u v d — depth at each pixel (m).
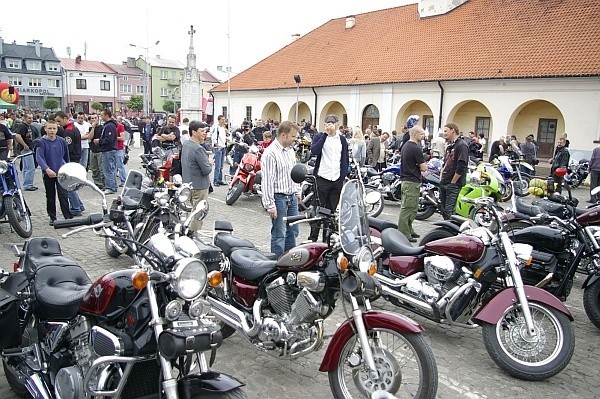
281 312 4.00
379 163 18.77
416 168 8.33
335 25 39.00
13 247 3.91
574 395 4.18
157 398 3.05
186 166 7.74
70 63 79.62
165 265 2.79
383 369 3.58
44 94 76.06
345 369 3.99
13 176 8.04
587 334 5.46
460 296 4.67
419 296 4.86
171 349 2.67
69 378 3.01
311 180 4.43
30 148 13.52
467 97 25.23
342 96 31.83
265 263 4.20
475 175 9.80
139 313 2.87
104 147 12.07
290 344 3.96
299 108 35.91
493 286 4.86
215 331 2.79
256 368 4.44
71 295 3.26
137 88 83.75
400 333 3.52
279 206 6.47
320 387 4.14
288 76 36.28
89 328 3.09
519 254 4.71
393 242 5.23
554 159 17.84
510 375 4.43
